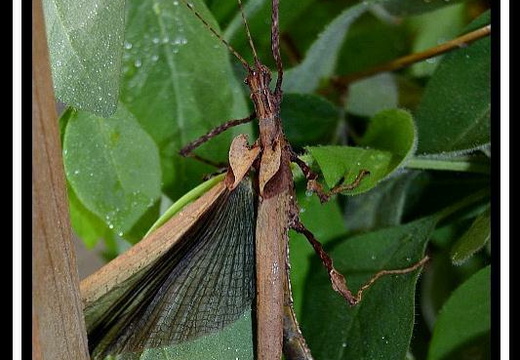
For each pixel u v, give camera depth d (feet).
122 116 1.27
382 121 1.32
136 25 1.28
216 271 1.24
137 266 1.20
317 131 1.40
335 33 1.38
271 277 1.27
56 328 1.09
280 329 1.28
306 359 1.29
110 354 1.20
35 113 1.06
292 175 1.29
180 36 1.29
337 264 1.33
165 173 1.31
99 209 1.27
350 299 1.28
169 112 1.30
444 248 1.40
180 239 1.21
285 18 1.34
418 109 1.34
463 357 1.28
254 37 1.33
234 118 1.31
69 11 1.21
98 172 1.27
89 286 1.18
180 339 1.22
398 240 1.33
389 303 1.28
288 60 1.37
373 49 1.47
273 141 1.27
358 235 1.34
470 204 1.35
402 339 1.26
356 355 1.28
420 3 1.40
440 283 1.41
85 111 1.23
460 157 1.32
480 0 1.43
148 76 1.29
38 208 1.07
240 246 1.26
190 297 1.23
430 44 1.48
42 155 1.06
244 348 1.27
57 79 1.21
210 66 1.30
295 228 1.29
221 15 1.32
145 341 1.21
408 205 1.40
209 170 1.31
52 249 1.08
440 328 1.29
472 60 1.33
